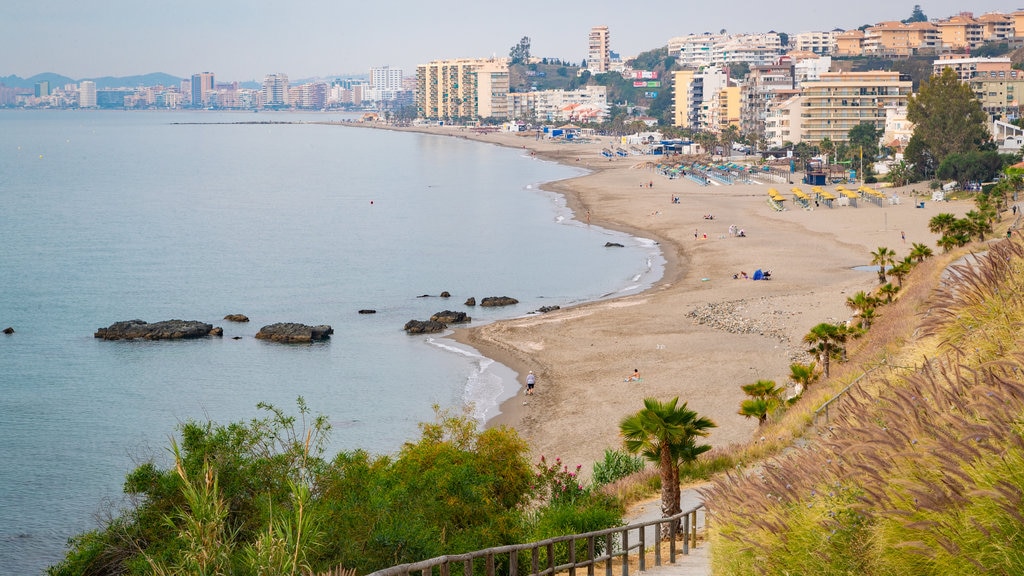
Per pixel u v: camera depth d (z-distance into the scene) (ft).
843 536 38.37
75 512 150.41
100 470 170.19
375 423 195.42
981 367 40.65
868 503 37.17
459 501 79.10
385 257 438.40
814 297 288.71
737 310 277.44
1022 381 38.52
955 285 61.16
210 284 373.20
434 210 627.87
